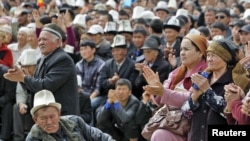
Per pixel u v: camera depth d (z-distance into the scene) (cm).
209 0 3172
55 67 1560
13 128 1922
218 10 2494
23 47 2225
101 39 2278
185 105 1330
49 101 1291
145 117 1831
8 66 2028
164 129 1368
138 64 1922
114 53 2048
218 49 1312
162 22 2292
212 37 2233
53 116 1292
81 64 2136
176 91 1386
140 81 1969
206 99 1296
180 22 2212
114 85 2023
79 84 1930
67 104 1570
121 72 2034
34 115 1301
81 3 3209
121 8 3177
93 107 2031
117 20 2750
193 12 3077
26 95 1884
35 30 2281
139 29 2181
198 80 1301
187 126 1355
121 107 1827
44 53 1584
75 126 1326
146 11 2750
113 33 2392
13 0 3378
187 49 1392
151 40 1936
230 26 2270
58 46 1588
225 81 1312
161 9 2753
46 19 2297
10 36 2317
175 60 1869
